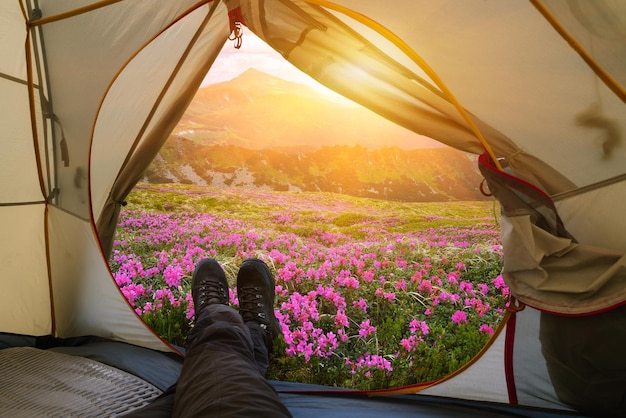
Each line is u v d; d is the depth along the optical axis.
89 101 1.21
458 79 0.94
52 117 1.24
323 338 1.46
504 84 0.91
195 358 0.83
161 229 2.53
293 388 1.23
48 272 1.41
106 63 1.18
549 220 0.94
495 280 1.93
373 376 1.36
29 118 1.25
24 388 1.12
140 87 1.37
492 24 0.87
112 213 1.49
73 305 1.40
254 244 2.33
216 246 2.32
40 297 1.43
